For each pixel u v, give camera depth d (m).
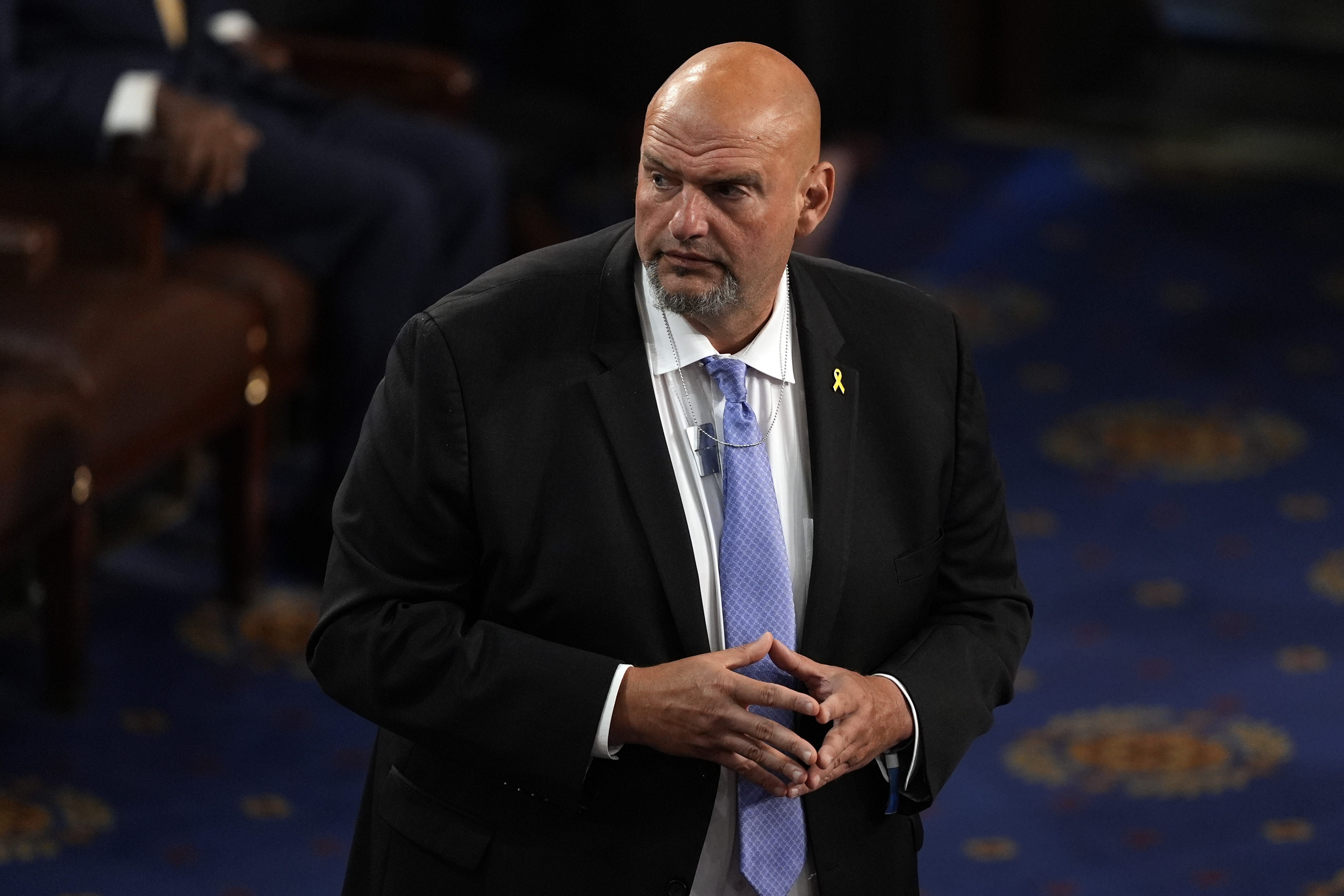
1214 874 12.05
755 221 6.08
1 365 12.68
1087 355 21.17
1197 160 28.17
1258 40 35.41
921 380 6.95
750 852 6.61
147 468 13.59
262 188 15.34
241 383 14.48
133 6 15.34
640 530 6.47
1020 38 29.33
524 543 6.47
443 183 16.84
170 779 12.61
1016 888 11.86
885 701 6.51
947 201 25.48
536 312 6.62
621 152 23.30
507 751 6.34
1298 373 20.84
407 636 6.50
